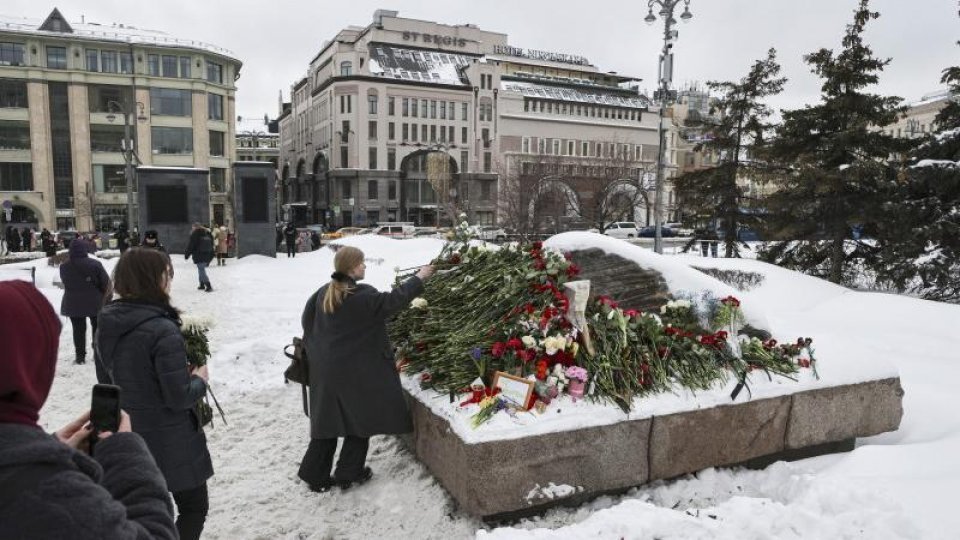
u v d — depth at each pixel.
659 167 18.47
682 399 3.92
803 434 4.30
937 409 5.25
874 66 14.76
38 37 50.53
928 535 3.01
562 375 3.73
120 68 53.16
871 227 14.63
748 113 19.08
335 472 4.02
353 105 68.00
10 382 1.17
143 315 2.73
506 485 3.40
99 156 53.25
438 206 49.12
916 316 9.09
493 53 85.94
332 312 3.76
